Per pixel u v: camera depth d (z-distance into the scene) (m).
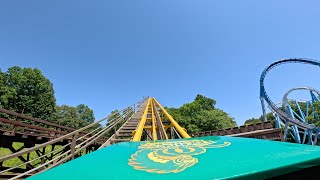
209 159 1.78
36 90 84.19
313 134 33.75
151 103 26.80
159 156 2.02
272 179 1.53
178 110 75.06
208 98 85.00
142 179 1.41
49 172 1.64
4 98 71.62
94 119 138.88
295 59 40.78
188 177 1.39
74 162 1.90
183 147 2.37
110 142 8.09
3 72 80.81
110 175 1.52
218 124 55.75
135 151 2.34
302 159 1.58
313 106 38.69
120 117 12.59
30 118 11.51
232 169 1.48
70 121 99.44
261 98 42.00
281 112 33.16
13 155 3.35
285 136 32.72
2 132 9.83
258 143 2.28
